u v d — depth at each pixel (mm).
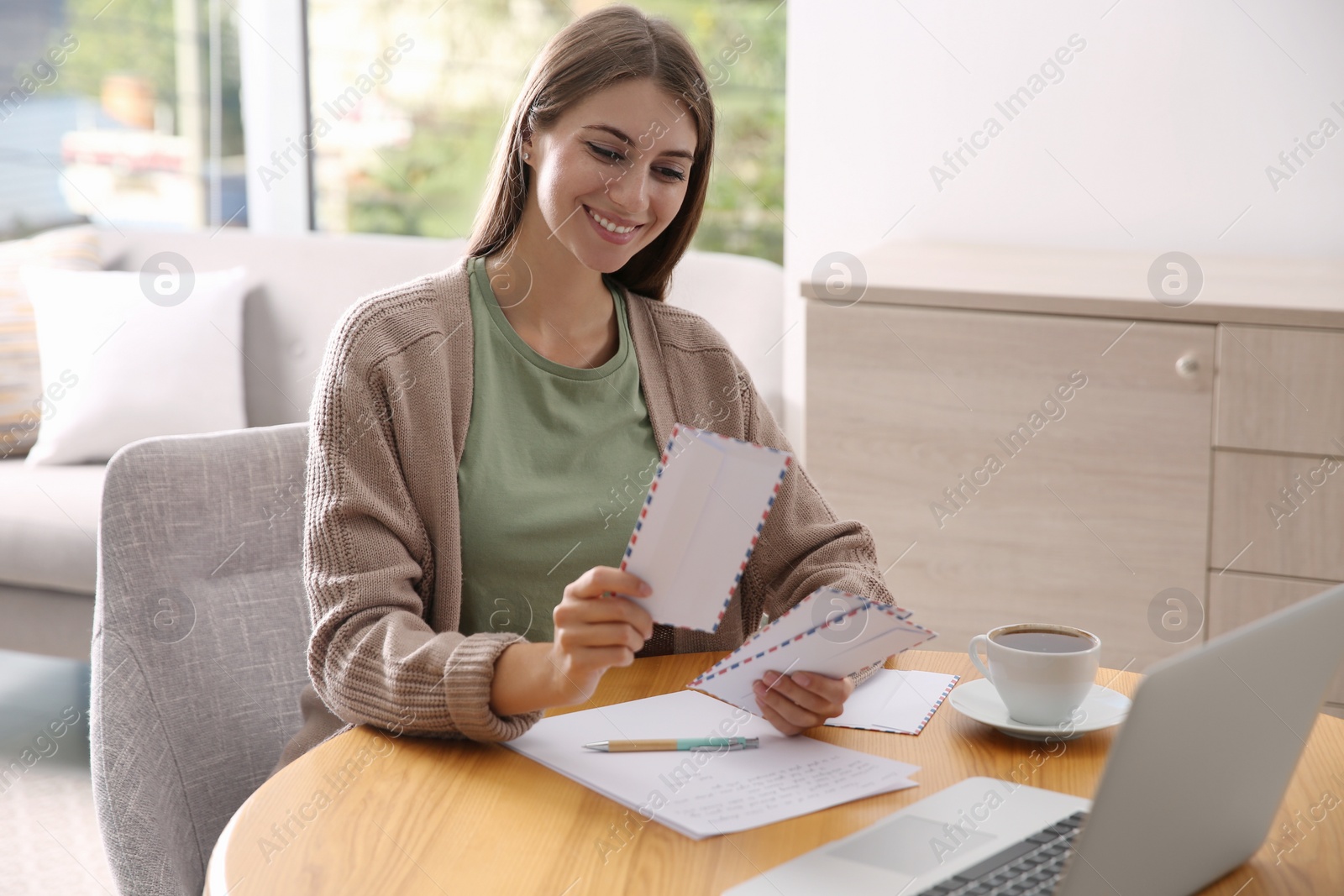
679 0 3172
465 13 3398
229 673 1339
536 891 835
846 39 2721
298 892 837
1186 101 2471
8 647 2596
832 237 2828
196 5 3514
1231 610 2148
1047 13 2545
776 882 836
